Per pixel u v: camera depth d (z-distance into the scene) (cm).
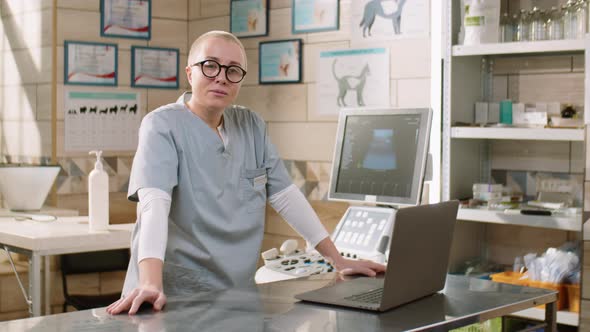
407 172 304
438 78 371
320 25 432
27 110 484
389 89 401
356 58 415
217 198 234
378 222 307
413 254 193
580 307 305
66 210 438
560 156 361
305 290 210
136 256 234
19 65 489
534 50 323
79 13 474
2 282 447
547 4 361
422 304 197
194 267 236
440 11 377
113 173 488
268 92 461
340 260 238
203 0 499
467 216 335
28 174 421
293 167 449
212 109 230
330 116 429
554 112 356
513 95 374
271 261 290
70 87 473
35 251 338
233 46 226
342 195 323
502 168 378
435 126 357
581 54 353
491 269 368
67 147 473
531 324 329
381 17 403
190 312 184
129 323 173
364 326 174
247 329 169
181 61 510
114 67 486
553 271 321
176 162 225
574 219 311
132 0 489
